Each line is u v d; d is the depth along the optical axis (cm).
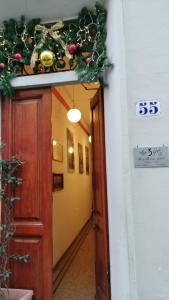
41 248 221
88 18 224
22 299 196
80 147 632
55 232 365
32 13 232
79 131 623
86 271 348
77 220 560
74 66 227
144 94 190
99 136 236
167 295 175
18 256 217
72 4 224
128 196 181
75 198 540
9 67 234
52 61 224
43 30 230
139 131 188
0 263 213
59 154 399
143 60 192
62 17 233
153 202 183
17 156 231
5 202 223
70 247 467
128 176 183
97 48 218
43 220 222
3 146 226
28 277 220
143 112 189
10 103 239
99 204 239
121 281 184
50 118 231
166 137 186
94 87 327
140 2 196
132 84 192
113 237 204
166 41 192
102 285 230
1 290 210
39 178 227
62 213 412
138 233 182
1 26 240
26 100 238
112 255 206
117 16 196
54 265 353
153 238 180
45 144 229
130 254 177
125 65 192
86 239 550
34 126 233
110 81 211
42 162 228
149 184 184
